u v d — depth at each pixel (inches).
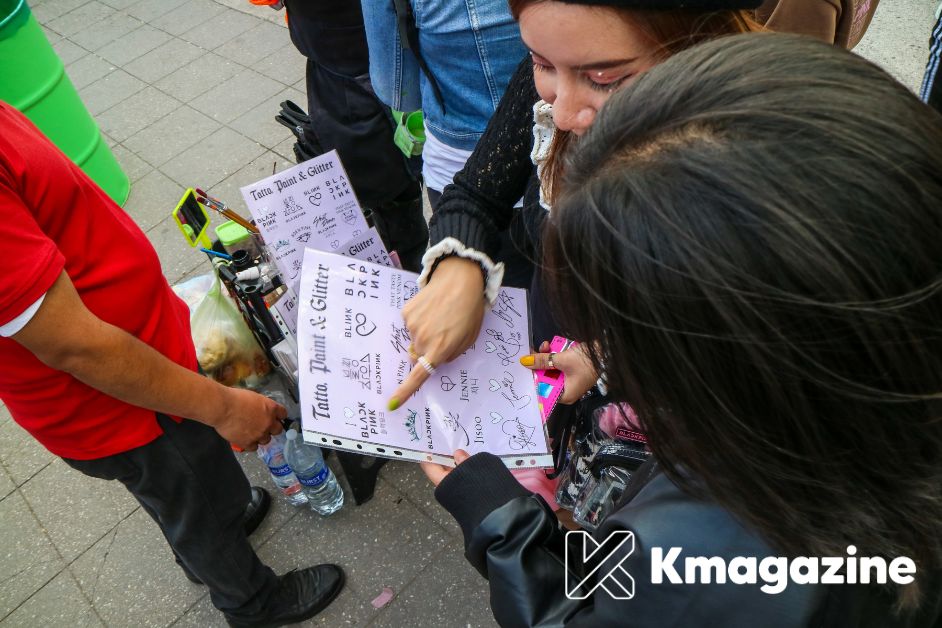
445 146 66.8
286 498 82.3
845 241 16.2
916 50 128.5
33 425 45.9
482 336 49.5
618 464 48.4
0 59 96.5
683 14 29.6
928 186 16.8
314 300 45.9
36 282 34.5
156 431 48.9
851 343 17.2
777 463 19.7
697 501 23.8
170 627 72.9
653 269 18.2
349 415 42.8
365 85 77.4
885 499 20.2
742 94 18.4
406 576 74.7
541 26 31.4
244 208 120.5
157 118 142.1
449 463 43.9
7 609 75.1
